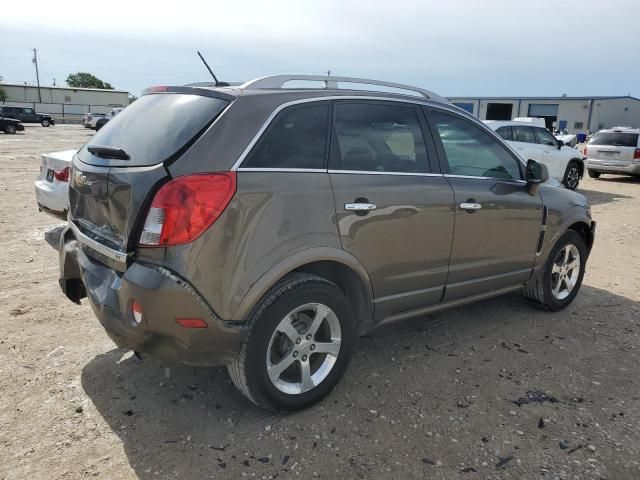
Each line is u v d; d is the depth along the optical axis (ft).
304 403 10.05
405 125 11.53
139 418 9.82
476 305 15.90
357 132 10.67
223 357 9.11
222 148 8.84
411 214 11.01
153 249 8.54
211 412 10.07
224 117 9.07
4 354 12.00
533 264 14.30
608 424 9.96
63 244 11.35
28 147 71.87
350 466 8.68
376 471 8.57
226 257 8.67
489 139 13.21
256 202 8.93
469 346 13.11
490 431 9.66
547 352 12.88
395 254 10.93
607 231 27.91
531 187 13.74
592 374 11.86
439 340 13.42
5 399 10.27
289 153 9.59
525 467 8.72
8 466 8.48
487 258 12.96
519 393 10.98
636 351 13.07
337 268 10.68
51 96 232.32
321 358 10.50
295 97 9.95
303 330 9.99
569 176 43.70
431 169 11.73
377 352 12.69
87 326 13.61
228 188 8.66
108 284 9.23
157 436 9.32
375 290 10.89
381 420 9.93
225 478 8.34
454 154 12.31
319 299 9.81
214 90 9.64
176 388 10.85
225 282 8.71
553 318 15.05
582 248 15.70
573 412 10.33
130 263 8.80
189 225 8.39
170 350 8.95
